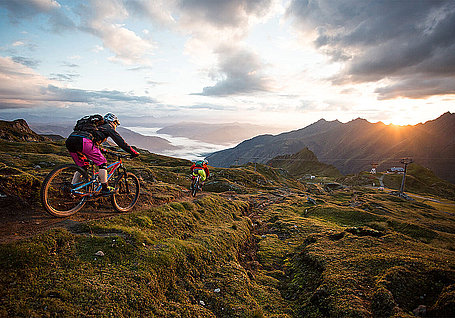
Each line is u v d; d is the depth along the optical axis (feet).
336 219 78.74
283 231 55.16
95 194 24.75
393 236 37.42
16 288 14.49
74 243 19.94
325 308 22.15
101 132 23.61
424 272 23.65
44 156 85.46
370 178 547.49
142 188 41.75
